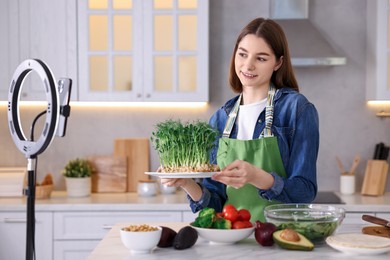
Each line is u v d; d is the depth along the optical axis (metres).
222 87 4.38
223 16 4.37
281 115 2.46
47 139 1.89
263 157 2.43
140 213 3.76
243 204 2.46
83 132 4.42
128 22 4.09
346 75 4.38
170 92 4.07
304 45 4.06
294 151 2.39
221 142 2.54
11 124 2.07
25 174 4.18
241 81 2.46
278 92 2.49
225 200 2.53
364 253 1.88
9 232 3.77
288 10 4.19
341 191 4.25
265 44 2.39
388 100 4.05
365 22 4.35
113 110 4.41
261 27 2.41
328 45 4.07
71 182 4.06
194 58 4.07
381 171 4.16
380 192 4.16
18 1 4.07
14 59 4.07
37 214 3.75
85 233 3.77
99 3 4.08
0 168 4.27
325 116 4.40
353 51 4.36
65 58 4.08
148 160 4.38
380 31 4.04
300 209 2.14
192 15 4.05
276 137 2.43
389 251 1.94
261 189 2.22
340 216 2.06
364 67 4.37
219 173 2.12
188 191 2.38
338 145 4.40
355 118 4.39
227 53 4.38
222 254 1.93
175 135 2.22
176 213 3.76
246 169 2.13
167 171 2.22
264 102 2.53
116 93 4.08
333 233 2.07
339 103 4.39
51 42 4.08
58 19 4.07
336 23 4.35
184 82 4.08
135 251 1.96
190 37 4.07
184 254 1.94
